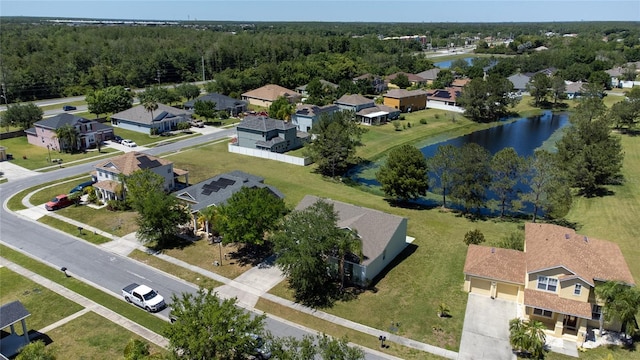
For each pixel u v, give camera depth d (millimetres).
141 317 41281
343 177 82812
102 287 45844
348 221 49781
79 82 159250
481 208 68812
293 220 45000
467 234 55250
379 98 137875
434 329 39531
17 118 100500
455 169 64062
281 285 46312
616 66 197250
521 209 68625
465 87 130875
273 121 96750
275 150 93188
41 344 31641
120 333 38938
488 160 63750
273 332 39062
